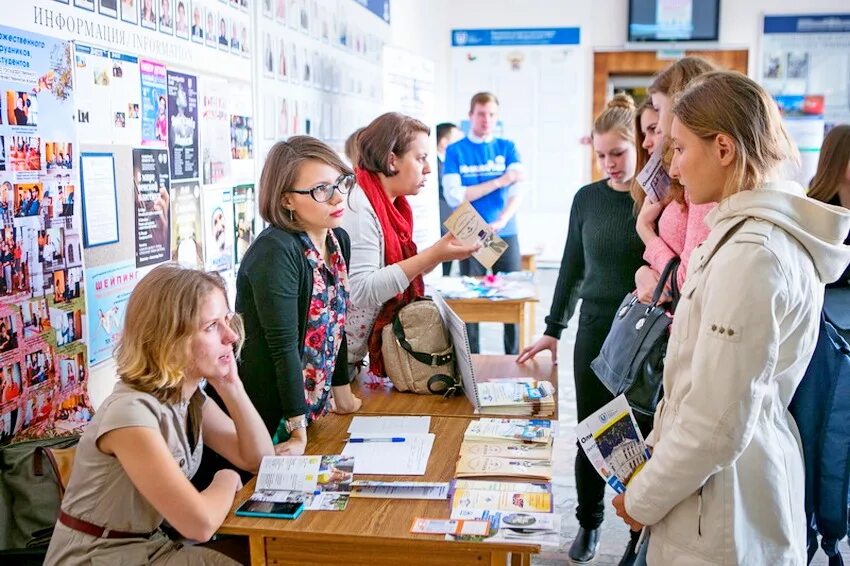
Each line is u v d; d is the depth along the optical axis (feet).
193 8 9.61
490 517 5.61
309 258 7.14
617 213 9.00
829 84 28.84
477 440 7.04
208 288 5.94
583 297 9.36
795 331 4.99
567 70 30.09
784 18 28.68
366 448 6.92
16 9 6.37
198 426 6.30
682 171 5.28
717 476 5.08
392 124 8.68
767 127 4.99
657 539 5.37
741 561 5.08
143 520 5.77
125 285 8.10
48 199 6.80
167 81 8.97
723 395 4.76
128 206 8.15
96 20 7.51
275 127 12.77
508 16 30.04
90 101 7.44
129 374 5.79
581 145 30.50
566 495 12.12
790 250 4.85
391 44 22.11
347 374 7.92
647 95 8.27
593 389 9.35
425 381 8.39
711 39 29.12
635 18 29.27
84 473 5.67
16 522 6.02
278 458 6.38
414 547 5.61
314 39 14.94
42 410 6.75
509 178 19.11
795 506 5.23
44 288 6.77
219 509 5.65
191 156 9.62
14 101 6.36
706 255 5.13
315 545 5.69
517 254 19.74
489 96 18.99
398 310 8.77
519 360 9.59
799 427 7.52
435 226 18.92
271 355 6.91
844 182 9.55
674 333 5.41
